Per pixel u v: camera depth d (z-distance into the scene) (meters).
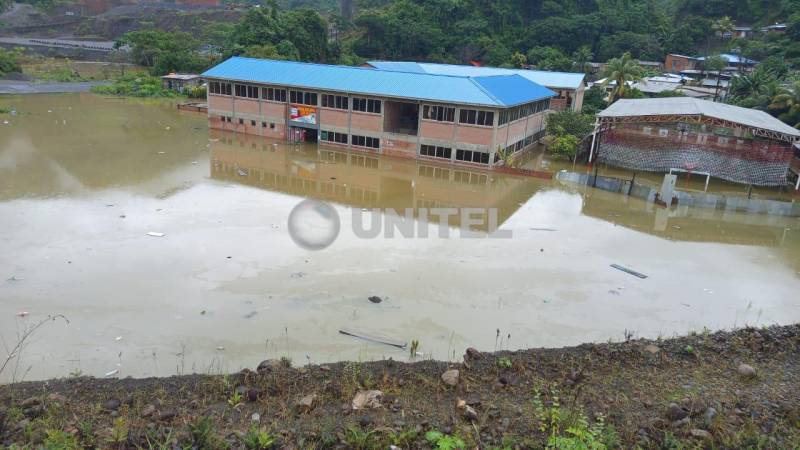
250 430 10.40
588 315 18.98
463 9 103.50
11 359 14.74
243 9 143.00
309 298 18.97
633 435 10.40
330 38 114.75
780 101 56.19
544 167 45.66
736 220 32.31
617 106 48.28
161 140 46.84
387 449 10.00
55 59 100.31
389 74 46.66
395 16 103.44
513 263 23.20
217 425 10.71
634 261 24.39
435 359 15.59
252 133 51.81
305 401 11.36
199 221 26.42
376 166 42.09
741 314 19.83
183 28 131.62
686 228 29.97
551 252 24.81
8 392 12.09
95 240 23.34
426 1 105.38
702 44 105.44
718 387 12.31
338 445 10.12
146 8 147.12
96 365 14.69
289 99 48.84
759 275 23.72
